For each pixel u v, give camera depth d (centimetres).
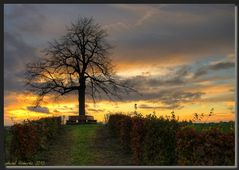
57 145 2503
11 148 1792
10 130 1809
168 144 1339
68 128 3806
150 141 1480
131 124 1977
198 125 1309
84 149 2341
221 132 1009
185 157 1098
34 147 1973
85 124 4391
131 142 1905
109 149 2316
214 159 979
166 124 1389
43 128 2316
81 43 5475
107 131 3356
